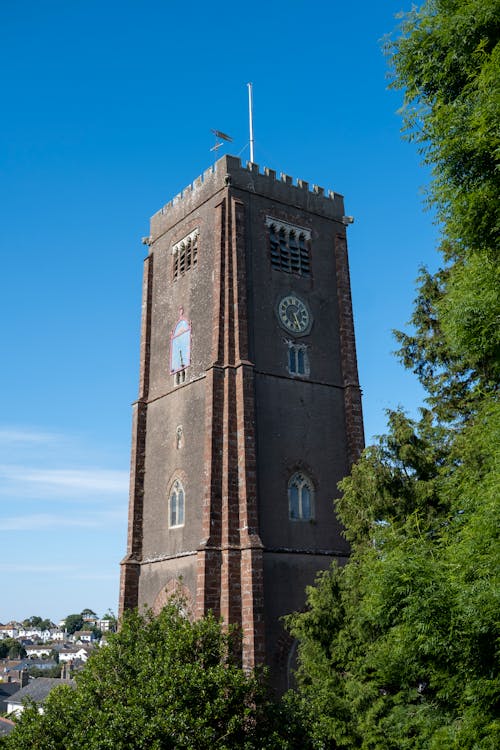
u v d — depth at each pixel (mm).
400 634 20281
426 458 31391
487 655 18484
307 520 40406
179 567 40094
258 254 44469
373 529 30203
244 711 25016
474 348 20172
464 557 18625
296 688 35656
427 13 20578
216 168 45906
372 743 26766
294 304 45188
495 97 17078
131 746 23125
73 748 24422
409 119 20953
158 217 52000
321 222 49031
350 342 46719
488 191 18516
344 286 48031
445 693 21469
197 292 44969
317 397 43906
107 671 26984
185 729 23453
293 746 26531
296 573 38469
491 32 19094
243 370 39750
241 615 35125
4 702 130375
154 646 27172
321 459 42500
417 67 20938
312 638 30312
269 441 40469
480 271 19531
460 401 36531
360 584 27844
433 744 21922
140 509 45438
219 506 37344
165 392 45938
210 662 27266
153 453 45812
